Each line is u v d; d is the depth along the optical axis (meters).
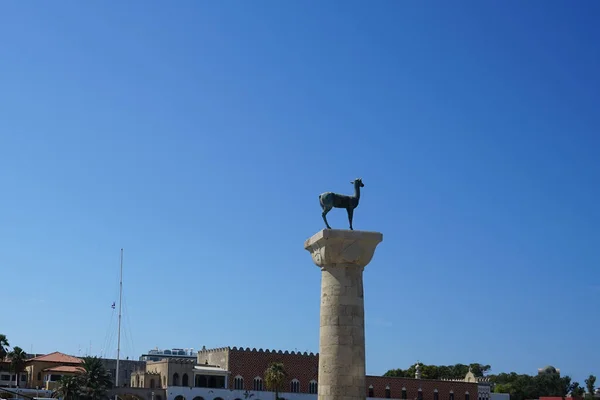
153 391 128.25
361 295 35.81
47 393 125.94
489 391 164.62
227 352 139.88
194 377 135.75
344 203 36.69
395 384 154.75
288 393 140.25
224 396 133.12
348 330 35.00
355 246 35.62
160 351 183.12
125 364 156.75
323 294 36.00
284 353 144.38
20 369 133.00
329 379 34.56
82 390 116.25
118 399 133.75
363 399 34.50
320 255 36.00
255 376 140.62
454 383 160.75
